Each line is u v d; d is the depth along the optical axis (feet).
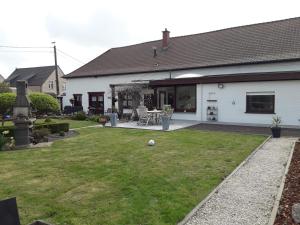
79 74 89.61
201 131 45.62
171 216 13.85
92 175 20.99
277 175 20.70
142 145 33.24
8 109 47.47
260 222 13.30
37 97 52.60
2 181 19.76
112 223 13.23
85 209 14.85
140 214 14.10
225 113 58.39
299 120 49.93
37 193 17.34
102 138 39.32
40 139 37.14
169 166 23.38
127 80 77.56
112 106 75.41
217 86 59.06
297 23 63.72
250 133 42.68
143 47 90.22
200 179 19.80
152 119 57.41
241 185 18.54
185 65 67.51
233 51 64.54
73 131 48.37
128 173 21.30
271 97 52.65
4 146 32.32
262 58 56.29
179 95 66.44
